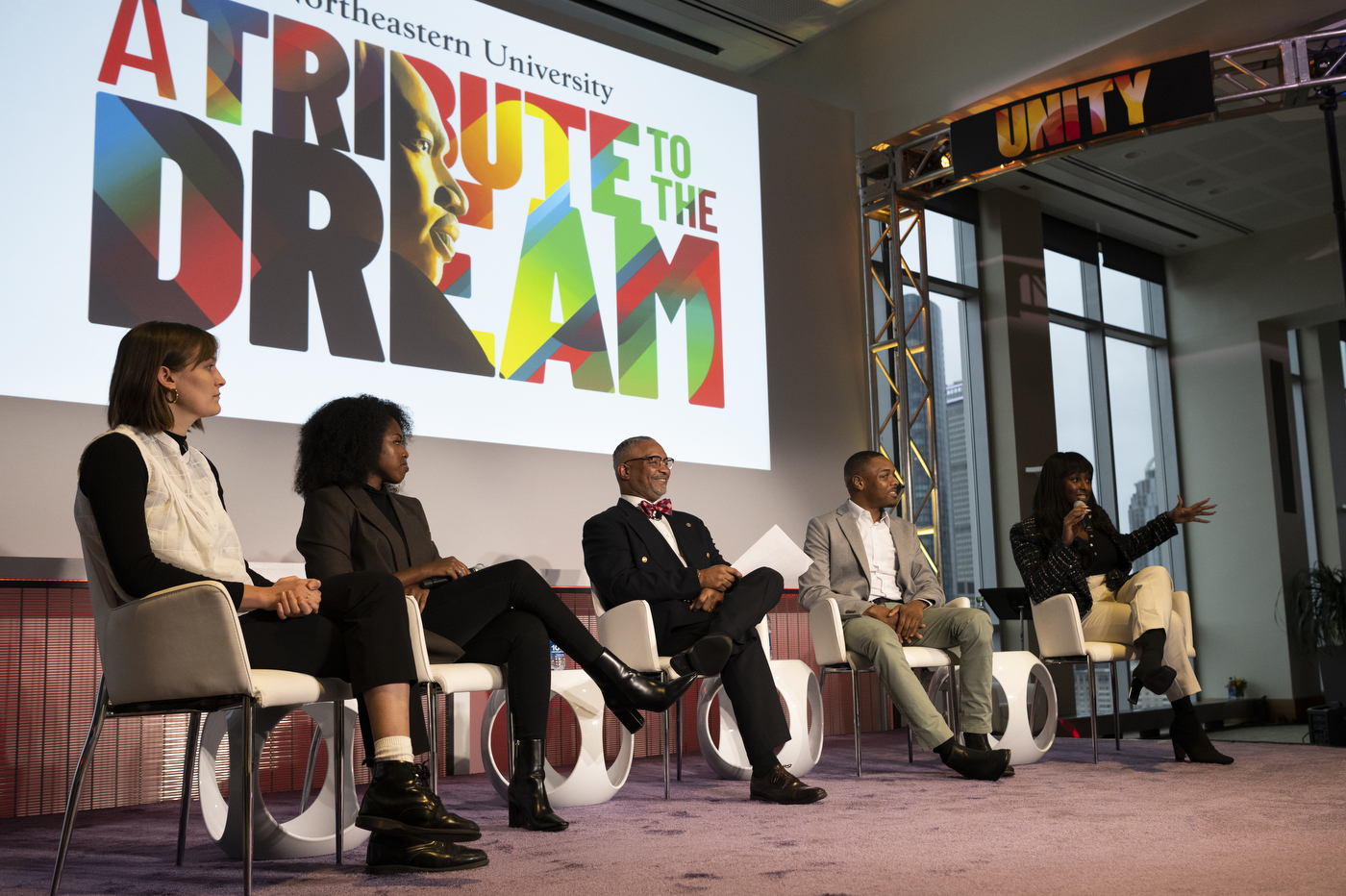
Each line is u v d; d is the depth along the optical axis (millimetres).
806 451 5426
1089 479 3598
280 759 3570
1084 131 5094
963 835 2061
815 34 6328
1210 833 2025
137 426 1803
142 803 3344
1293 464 7480
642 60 5059
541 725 2303
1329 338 7438
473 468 4180
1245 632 7562
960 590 6711
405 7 4293
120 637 1642
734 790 2924
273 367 3752
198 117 3707
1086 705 6750
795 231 5613
